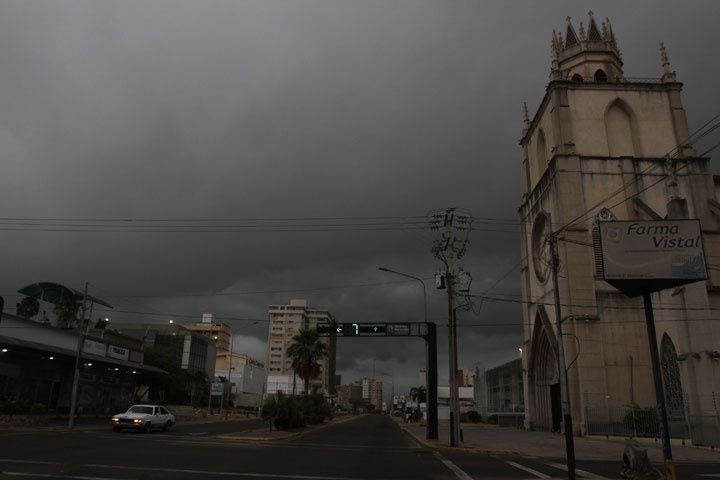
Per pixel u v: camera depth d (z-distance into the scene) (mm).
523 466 18375
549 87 47281
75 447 19219
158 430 33562
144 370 51969
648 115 46188
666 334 36500
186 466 14750
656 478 12859
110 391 49656
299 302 134250
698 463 20734
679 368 33219
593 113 46094
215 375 111625
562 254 41594
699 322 32125
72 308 49906
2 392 36094
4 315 37031
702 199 41719
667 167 42375
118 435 27672
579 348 38531
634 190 43344
